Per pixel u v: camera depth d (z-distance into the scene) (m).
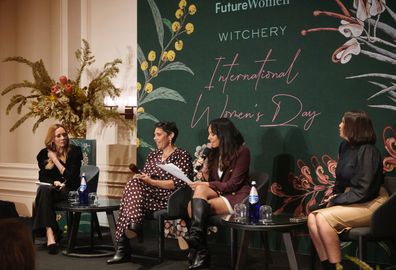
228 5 4.72
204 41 4.86
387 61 4.00
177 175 3.80
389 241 3.37
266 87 4.53
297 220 3.40
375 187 3.28
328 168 4.23
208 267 3.75
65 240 5.02
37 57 6.53
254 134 4.59
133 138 5.59
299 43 4.37
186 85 4.96
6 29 6.81
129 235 3.98
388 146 3.99
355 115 3.41
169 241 4.98
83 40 5.64
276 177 4.48
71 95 5.52
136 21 5.59
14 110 6.73
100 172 5.77
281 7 4.45
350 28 4.14
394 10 3.96
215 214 3.75
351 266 3.92
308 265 4.00
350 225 3.22
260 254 4.39
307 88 4.33
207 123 4.84
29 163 6.62
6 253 0.91
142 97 5.23
